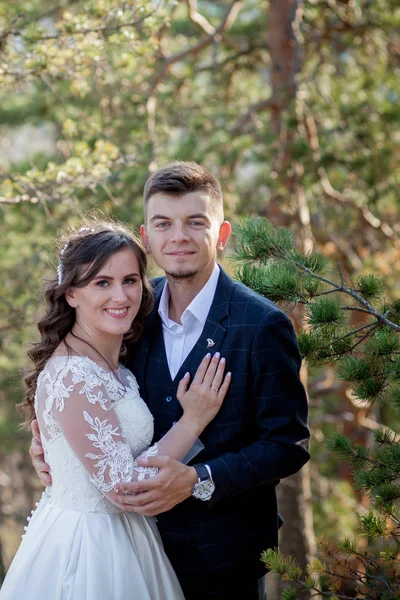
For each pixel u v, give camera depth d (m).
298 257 3.23
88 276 2.68
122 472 2.60
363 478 2.86
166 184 2.73
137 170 6.72
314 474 9.79
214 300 2.83
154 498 2.58
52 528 2.73
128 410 2.72
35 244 7.05
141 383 2.89
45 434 2.74
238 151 7.70
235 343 2.73
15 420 10.74
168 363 2.87
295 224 7.45
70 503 2.73
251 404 2.74
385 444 3.07
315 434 9.10
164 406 2.83
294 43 7.70
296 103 7.29
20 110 9.44
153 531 2.85
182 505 2.84
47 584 2.65
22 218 7.83
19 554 2.80
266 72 9.47
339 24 8.39
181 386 2.75
